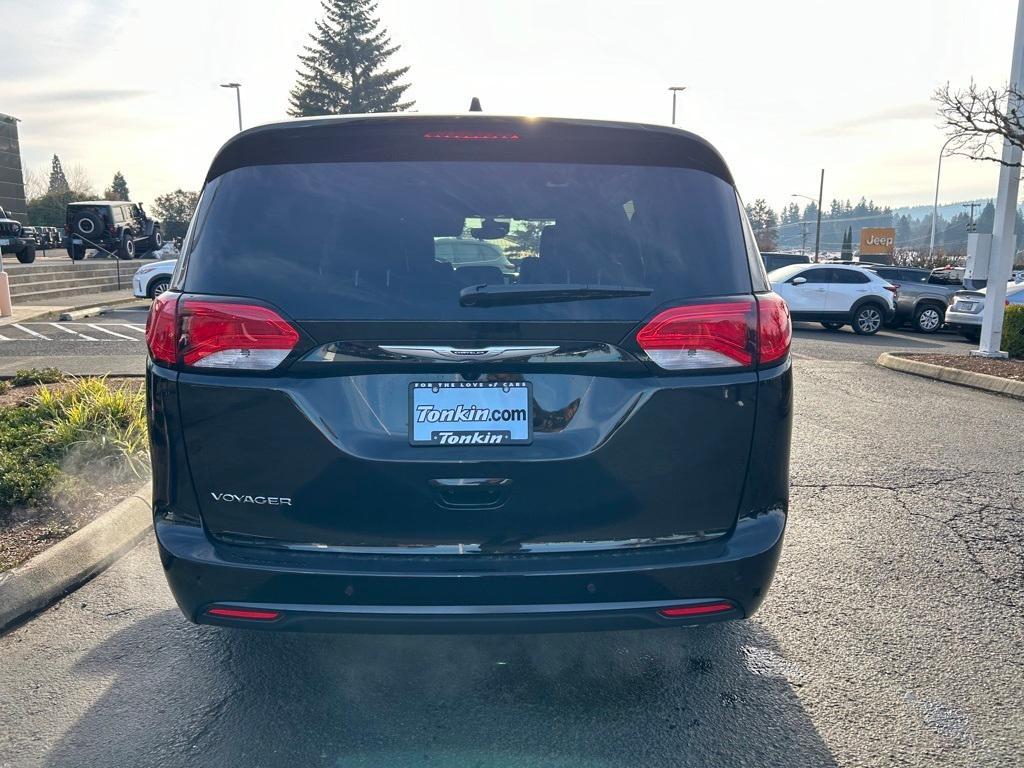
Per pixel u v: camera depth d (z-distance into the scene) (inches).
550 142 100.2
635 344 94.9
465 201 97.2
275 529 96.5
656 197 99.7
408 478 94.0
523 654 128.9
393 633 96.6
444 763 100.9
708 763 101.5
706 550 99.0
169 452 97.7
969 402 357.7
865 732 108.3
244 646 131.0
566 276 96.1
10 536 165.5
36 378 331.3
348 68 2608.3
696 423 97.0
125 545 172.4
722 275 98.3
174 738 106.2
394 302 93.1
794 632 136.8
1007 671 124.4
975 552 173.0
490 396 94.1
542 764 100.9
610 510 96.6
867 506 203.5
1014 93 463.2
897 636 135.6
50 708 113.0
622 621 98.0
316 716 111.3
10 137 1547.7
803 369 471.8
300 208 97.2
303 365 93.4
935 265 1804.9
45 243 1694.1
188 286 96.7
